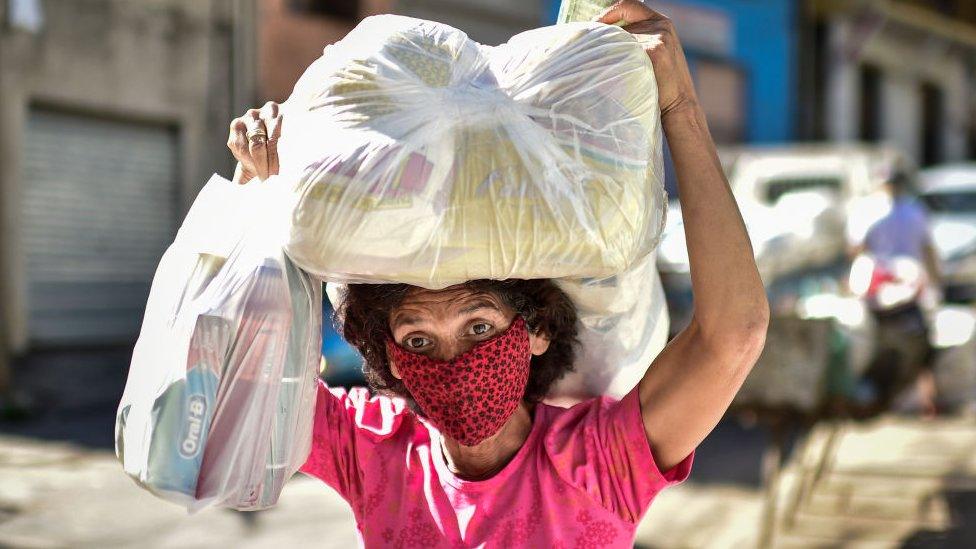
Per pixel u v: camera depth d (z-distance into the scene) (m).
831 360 3.63
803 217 7.79
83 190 10.29
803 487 4.61
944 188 9.61
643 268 1.55
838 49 19.27
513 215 1.24
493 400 1.40
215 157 11.19
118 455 1.34
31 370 9.18
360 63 1.28
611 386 1.67
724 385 1.37
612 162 1.29
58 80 9.88
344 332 1.53
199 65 10.98
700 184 1.40
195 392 1.30
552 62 1.30
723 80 17.73
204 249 1.35
